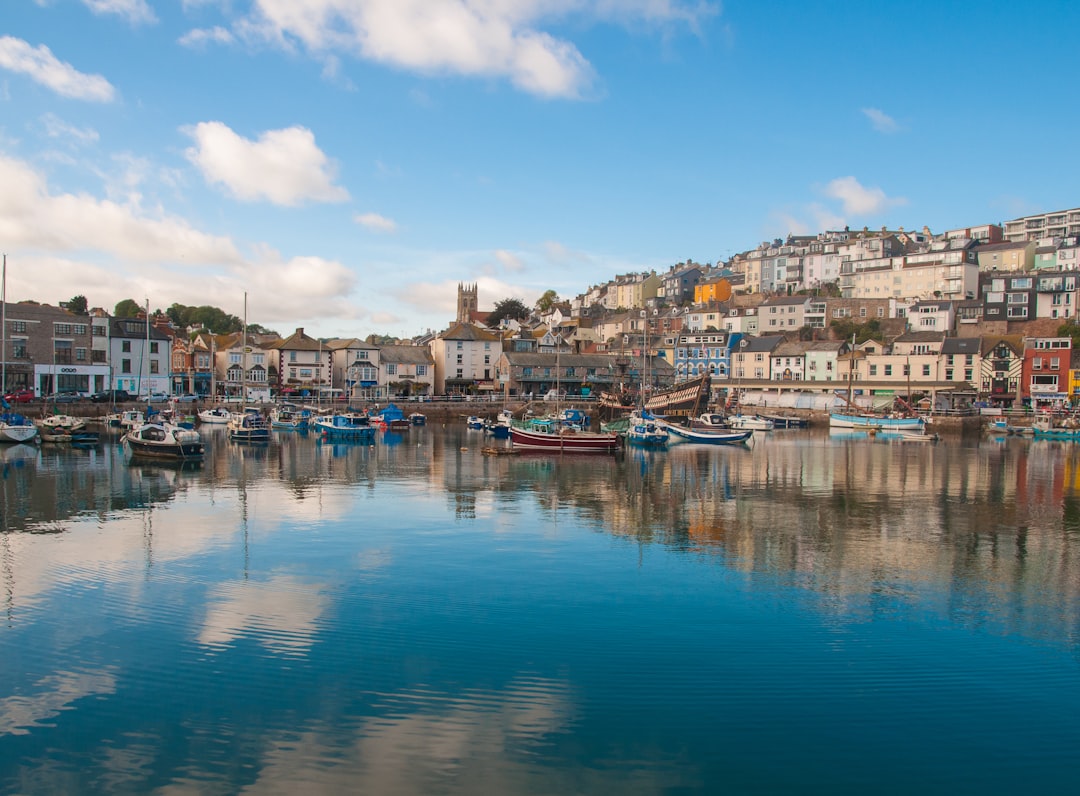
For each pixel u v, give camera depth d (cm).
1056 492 4612
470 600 2302
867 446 8188
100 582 2461
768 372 15038
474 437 8856
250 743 1487
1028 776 1407
